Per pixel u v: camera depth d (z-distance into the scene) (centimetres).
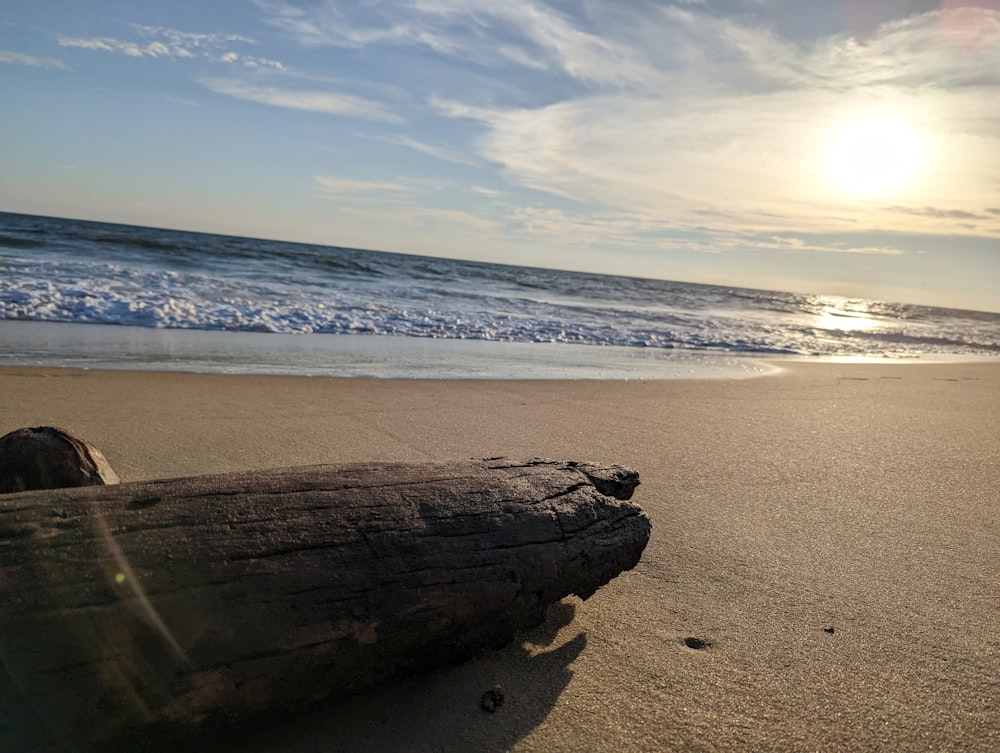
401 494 194
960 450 529
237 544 167
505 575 192
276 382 656
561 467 238
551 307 1928
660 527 329
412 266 3100
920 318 4562
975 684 208
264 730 172
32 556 152
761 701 195
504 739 174
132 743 151
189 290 1319
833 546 317
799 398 768
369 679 181
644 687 198
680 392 762
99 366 679
